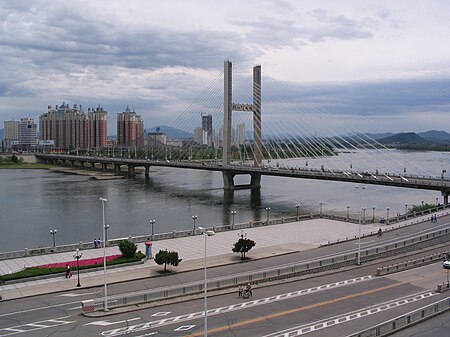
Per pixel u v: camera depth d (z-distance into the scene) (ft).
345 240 283.79
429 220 345.10
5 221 427.74
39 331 146.92
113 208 502.79
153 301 172.86
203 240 281.74
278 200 570.87
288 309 166.20
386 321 154.30
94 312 161.89
